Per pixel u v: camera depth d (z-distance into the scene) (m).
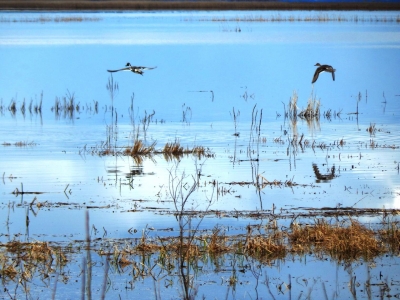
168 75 108.38
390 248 31.86
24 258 30.25
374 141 58.88
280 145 57.41
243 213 36.72
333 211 36.91
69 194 40.72
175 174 45.78
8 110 79.50
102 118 73.75
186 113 76.31
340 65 118.94
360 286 27.69
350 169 47.41
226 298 26.62
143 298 26.64
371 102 84.75
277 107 80.88
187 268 29.14
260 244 31.27
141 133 63.66
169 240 32.38
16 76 106.56
